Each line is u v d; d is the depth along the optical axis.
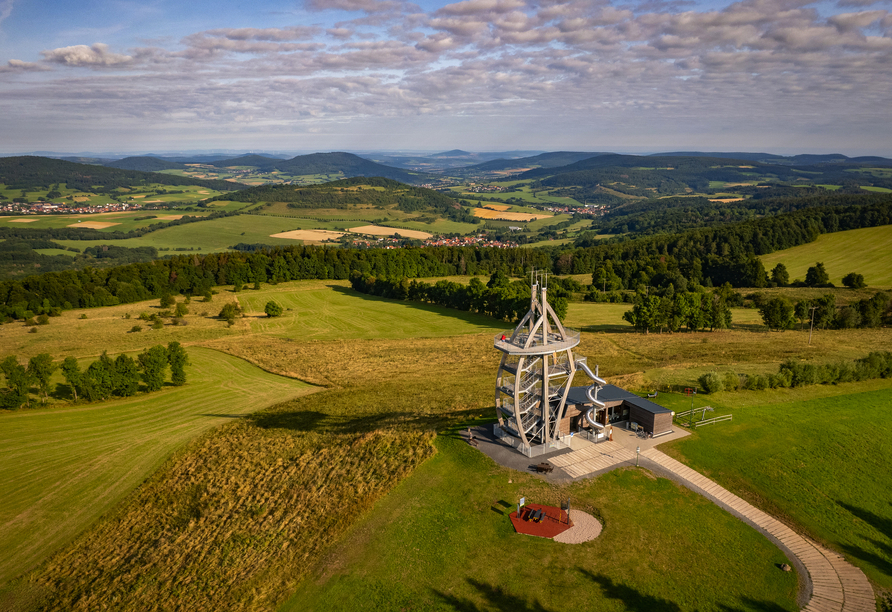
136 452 51.75
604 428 43.69
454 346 91.81
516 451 41.41
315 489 40.44
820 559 29.86
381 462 42.25
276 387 71.44
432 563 29.94
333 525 34.47
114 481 46.41
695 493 35.69
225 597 29.39
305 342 96.88
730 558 29.78
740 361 73.75
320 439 50.97
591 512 33.66
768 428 45.03
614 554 29.92
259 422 57.88
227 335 102.50
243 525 37.19
